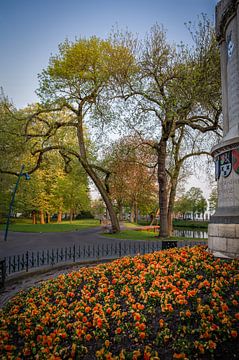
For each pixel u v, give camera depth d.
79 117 27.17
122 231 30.50
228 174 8.49
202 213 70.75
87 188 54.09
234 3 9.02
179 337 4.59
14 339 5.66
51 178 47.06
